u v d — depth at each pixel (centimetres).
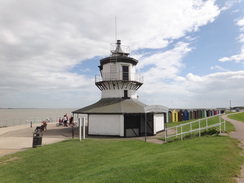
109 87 2403
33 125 3597
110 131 2053
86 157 1102
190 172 609
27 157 1127
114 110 2052
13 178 852
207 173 599
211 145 959
